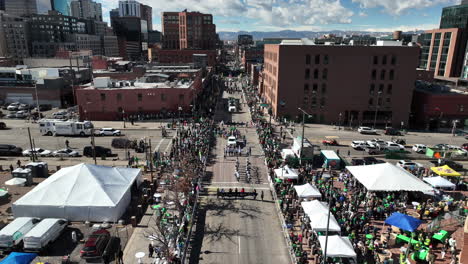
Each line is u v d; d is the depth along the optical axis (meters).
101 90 78.06
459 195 39.22
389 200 36.38
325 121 79.88
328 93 77.94
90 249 26.12
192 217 32.25
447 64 115.31
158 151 52.25
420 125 79.38
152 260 26.33
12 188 39.75
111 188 34.16
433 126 77.31
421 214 34.03
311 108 79.12
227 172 46.16
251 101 103.88
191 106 80.56
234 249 28.58
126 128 70.81
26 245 26.58
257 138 64.38
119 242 28.66
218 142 61.41
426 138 67.94
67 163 48.59
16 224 28.41
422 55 131.62
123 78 109.38
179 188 36.34
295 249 27.50
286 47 75.44
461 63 113.38
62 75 101.44
